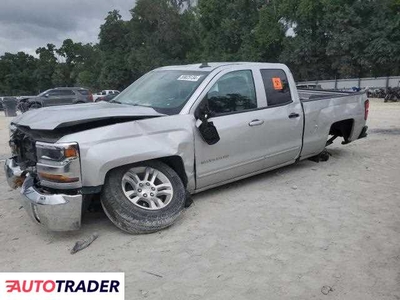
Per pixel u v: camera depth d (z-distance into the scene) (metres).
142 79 5.93
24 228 4.66
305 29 44.53
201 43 57.41
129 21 63.69
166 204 4.42
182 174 4.75
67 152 3.90
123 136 4.20
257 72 5.58
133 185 4.35
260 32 46.69
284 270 3.50
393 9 37.44
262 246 3.95
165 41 60.12
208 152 4.90
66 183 3.95
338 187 5.67
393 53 36.44
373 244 3.93
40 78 98.69
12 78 97.56
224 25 50.34
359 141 9.20
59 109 4.75
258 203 5.08
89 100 27.05
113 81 67.38
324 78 44.69
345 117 6.72
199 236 4.21
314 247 3.90
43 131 4.28
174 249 3.95
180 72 5.47
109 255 3.89
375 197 5.25
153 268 3.62
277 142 5.70
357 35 38.22
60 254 3.97
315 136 6.32
